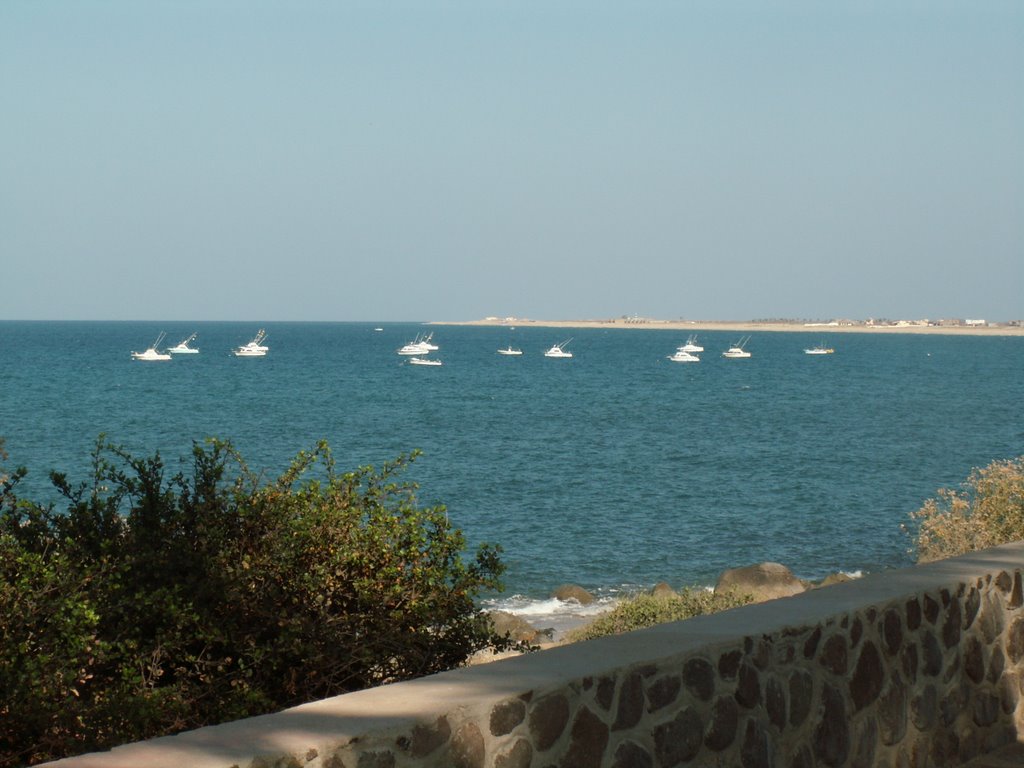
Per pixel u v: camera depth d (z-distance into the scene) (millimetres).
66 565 8938
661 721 5594
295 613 9953
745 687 6016
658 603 25203
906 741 7129
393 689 5027
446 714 4758
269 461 66188
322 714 4668
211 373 167875
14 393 119938
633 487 59812
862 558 42281
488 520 49344
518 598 34969
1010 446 81188
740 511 52500
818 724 6445
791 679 6293
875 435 89000
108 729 8078
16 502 10359
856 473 66312
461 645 10703
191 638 9344
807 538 46094
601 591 36562
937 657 7430
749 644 6062
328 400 120438
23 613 8289
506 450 76250
